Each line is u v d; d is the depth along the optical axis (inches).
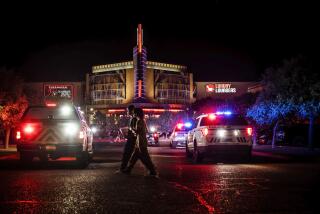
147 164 499.5
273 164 687.1
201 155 748.0
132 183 430.3
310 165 661.9
